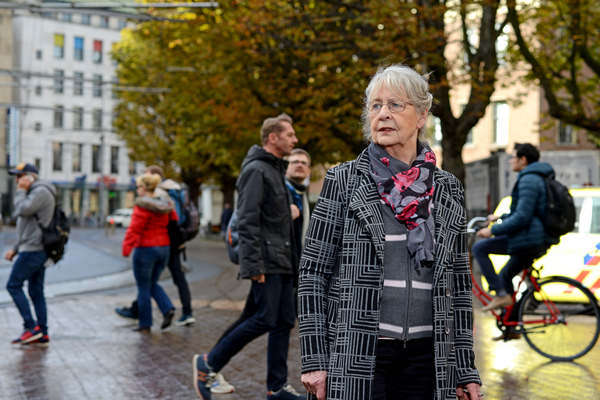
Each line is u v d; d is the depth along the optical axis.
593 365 6.32
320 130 19.61
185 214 8.89
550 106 18.55
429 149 2.66
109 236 41.66
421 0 15.12
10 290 7.37
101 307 10.41
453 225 2.57
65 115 74.12
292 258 5.19
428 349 2.52
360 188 2.52
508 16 17.14
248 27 17.22
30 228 7.34
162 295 8.41
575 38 18.16
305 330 2.51
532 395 5.21
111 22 77.69
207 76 22.14
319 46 17.34
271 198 5.06
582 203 9.90
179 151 34.16
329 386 2.45
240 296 11.99
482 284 7.34
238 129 21.19
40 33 72.81
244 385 5.65
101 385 5.61
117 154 77.38
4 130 66.25
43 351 7.05
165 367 6.31
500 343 7.51
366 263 2.46
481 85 15.75
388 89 2.58
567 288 6.59
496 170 19.48
